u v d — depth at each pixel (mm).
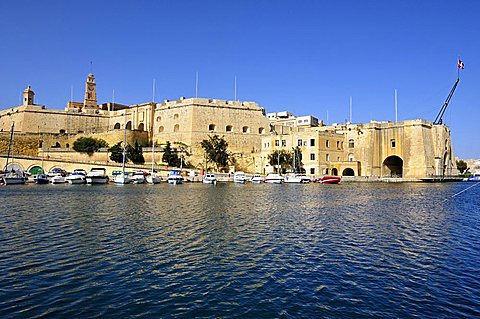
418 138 85375
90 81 111750
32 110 96812
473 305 10016
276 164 84000
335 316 9375
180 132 93625
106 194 41312
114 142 90188
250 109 98188
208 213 25547
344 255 14680
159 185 61188
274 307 9859
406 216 25641
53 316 9188
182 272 12484
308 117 126188
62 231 18562
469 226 21750
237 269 12836
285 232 19047
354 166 86688
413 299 10391
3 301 10000
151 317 9250
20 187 53438
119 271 12492
